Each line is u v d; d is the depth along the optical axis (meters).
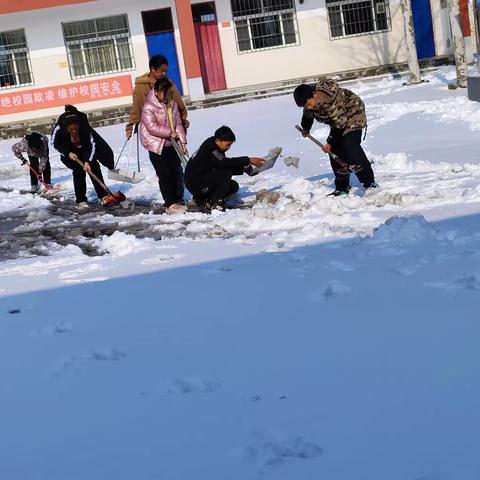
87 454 3.45
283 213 8.74
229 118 21.53
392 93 21.42
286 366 4.19
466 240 6.43
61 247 8.84
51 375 4.47
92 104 27.30
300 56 27.70
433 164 11.08
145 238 8.57
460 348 4.14
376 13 27.75
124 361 4.57
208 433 3.52
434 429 3.31
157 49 27.34
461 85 19.95
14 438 3.70
